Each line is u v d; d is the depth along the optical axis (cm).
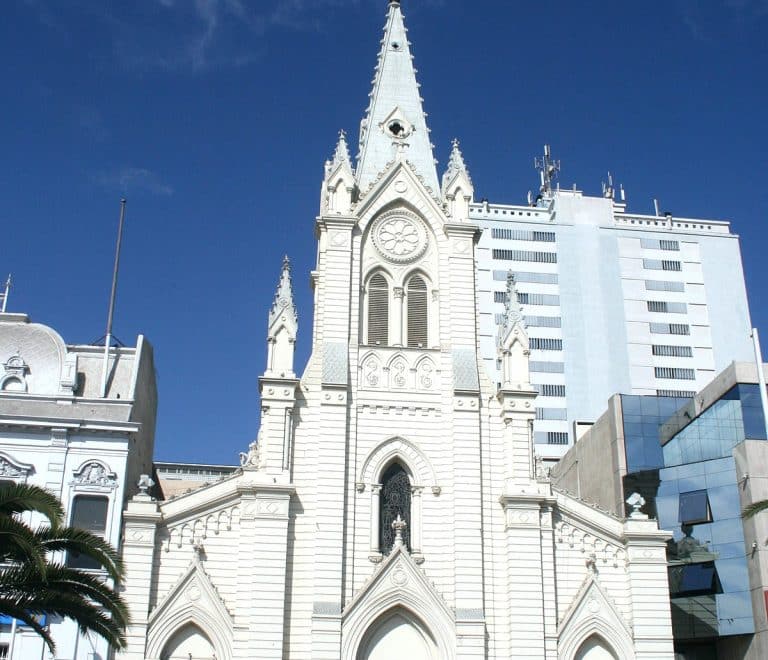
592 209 15912
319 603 5506
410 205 6756
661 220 16150
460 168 6919
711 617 6969
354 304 6406
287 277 6319
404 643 5597
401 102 7425
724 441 7481
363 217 6688
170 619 5397
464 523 5816
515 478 5988
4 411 5800
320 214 6856
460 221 6725
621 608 5841
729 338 15538
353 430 6031
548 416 14575
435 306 6506
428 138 7325
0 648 5231
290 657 5438
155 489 7306
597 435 8681
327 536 5672
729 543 7081
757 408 7444
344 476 5856
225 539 5672
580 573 5894
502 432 6169
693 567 7219
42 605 3656
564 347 14988
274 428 5881
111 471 5697
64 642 5259
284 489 5703
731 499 7212
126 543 5506
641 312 15412
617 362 15050
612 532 5978
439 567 5775
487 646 5600
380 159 7131
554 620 5688
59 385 6028
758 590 6712
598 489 8525
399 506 5972
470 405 6134
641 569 5884
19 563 3791
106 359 6172
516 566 5738
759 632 6662
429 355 6325
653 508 7644
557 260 15475
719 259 15988
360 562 5716
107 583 5412
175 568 5562
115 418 5897
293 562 5650
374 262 6594
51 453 5681
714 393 7738
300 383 6091
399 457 6047
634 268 15650
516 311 6481
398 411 6134
